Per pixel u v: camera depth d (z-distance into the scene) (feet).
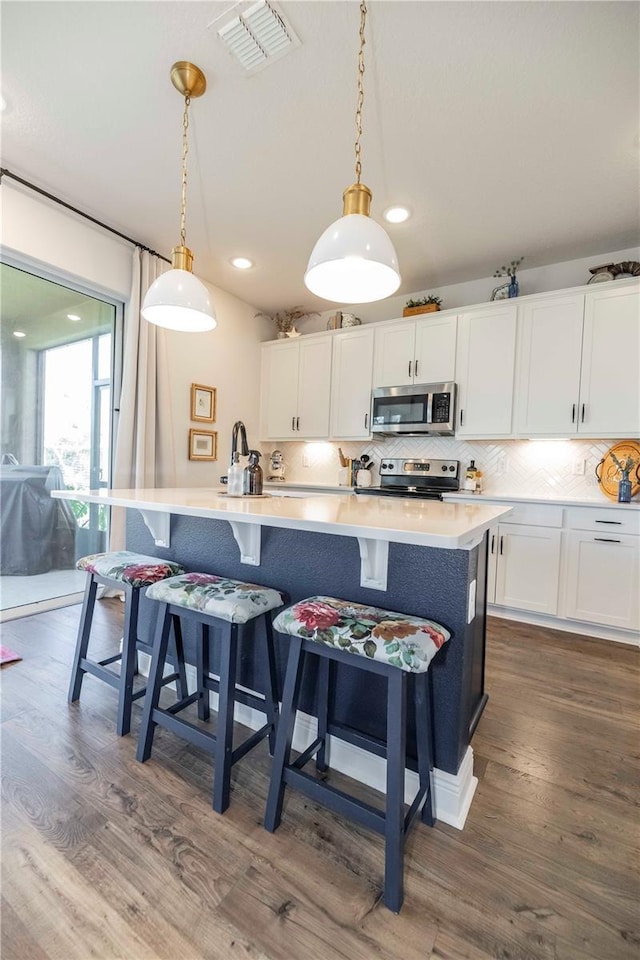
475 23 5.07
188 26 5.22
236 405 13.91
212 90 6.10
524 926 3.29
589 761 5.23
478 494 11.03
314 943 3.15
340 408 13.19
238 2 4.92
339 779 4.88
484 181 7.89
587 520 9.20
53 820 4.15
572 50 5.34
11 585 9.18
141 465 10.43
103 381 10.61
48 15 5.13
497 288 11.05
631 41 5.20
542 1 4.81
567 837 4.12
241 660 5.85
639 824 4.30
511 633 9.31
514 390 10.53
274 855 3.85
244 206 8.91
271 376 14.67
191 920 3.28
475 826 4.23
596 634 9.20
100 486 10.66
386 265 4.60
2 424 8.84
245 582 5.76
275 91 6.09
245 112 6.48
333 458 14.65
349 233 4.56
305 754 4.55
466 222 9.20
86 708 6.05
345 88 6.01
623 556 8.84
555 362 10.07
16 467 9.11
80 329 10.03
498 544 10.21
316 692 5.23
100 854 3.80
